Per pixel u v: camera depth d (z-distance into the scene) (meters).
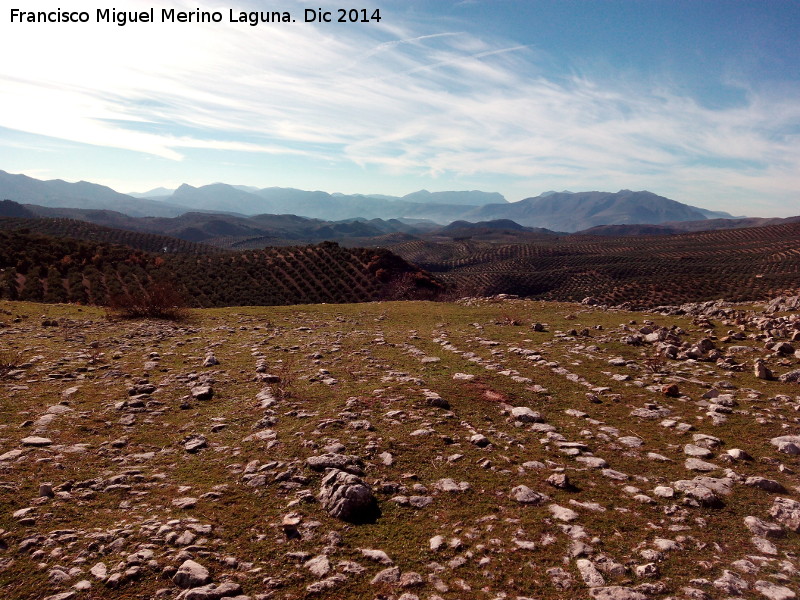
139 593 4.39
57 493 6.09
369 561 5.02
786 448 7.60
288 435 7.99
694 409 9.52
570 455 7.57
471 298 29.50
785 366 11.97
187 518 5.63
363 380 11.17
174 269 78.88
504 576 4.78
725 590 4.51
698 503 6.14
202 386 10.69
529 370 12.16
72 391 10.20
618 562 5.00
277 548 5.17
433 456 7.35
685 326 17.19
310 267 91.38
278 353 14.12
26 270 51.03
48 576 4.55
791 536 5.47
